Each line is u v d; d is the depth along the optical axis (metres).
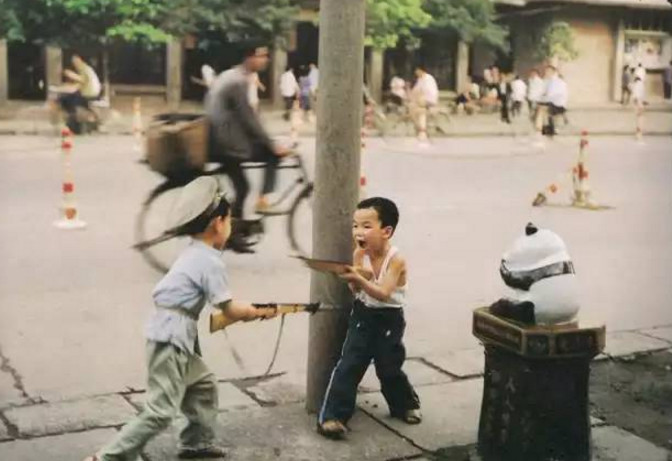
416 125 23.80
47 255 8.73
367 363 4.62
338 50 4.54
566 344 4.02
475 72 32.22
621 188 15.31
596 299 7.89
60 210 10.84
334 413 4.57
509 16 32.03
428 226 11.00
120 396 5.14
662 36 34.22
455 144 23.03
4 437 4.51
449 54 31.38
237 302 4.07
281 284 7.93
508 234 10.68
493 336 4.16
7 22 23.36
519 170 17.42
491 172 16.94
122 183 13.69
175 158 7.98
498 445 4.23
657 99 34.53
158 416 3.91
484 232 10.73
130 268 8.30
